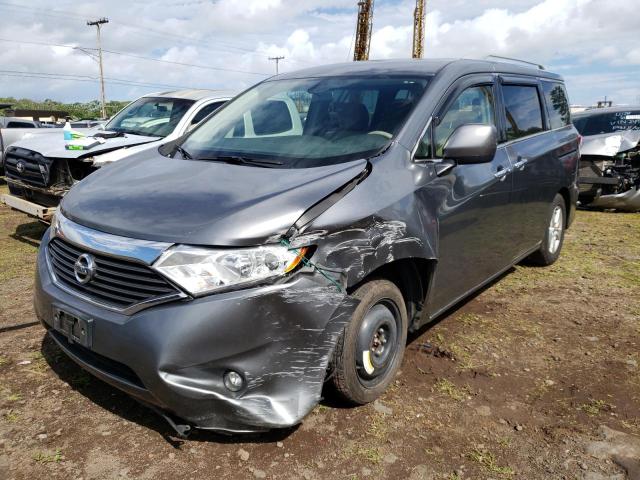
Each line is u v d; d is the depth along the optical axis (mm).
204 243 2334
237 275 2330
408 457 2625
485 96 4031
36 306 2918
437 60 3965
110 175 3270
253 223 2398
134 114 7828
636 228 7809
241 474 2480
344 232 2598
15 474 2436
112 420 2840
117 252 2459
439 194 3244
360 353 2865
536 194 4660
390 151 3092
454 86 3641
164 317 2324
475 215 3637
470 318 4301
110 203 2750
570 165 5422
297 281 2420
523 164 4305
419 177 3135
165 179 2973
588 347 3840
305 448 2660
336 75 3945
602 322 4293
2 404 2945
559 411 3035
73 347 2770
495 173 3863
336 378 2789
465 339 3902
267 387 2400
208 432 2758
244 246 2354
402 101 3426
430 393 3174
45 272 2881
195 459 2568
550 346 3842
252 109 3885
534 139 4703
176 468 2508
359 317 2807
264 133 3533
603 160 8883
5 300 4438
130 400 3016
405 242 2922
